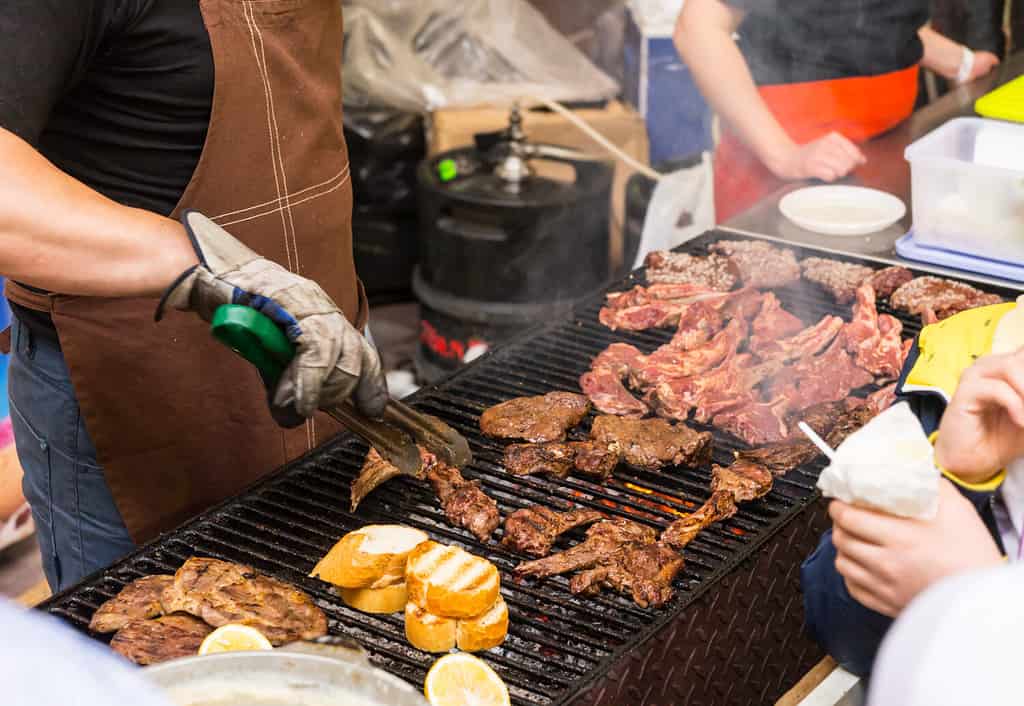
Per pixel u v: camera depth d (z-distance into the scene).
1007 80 4.90
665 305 3.03
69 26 1.85
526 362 2.83
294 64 2.28
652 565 2.03
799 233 3.51
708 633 1.94
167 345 2.33
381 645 1.90
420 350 4.77
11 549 3.88
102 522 2.51
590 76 5.24
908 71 4.31
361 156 5.21
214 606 1.89
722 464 2.48
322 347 1.62
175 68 2.11
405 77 5.11
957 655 0.75
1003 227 3.11
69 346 2.26
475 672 1.73
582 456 2.37
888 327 2.88
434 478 2.31
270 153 2.30
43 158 1.76
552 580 2.08
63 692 0.67
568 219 4.32
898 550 1.40
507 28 5.18
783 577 2.12
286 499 2.25
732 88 4.05
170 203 2.25
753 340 2.95
